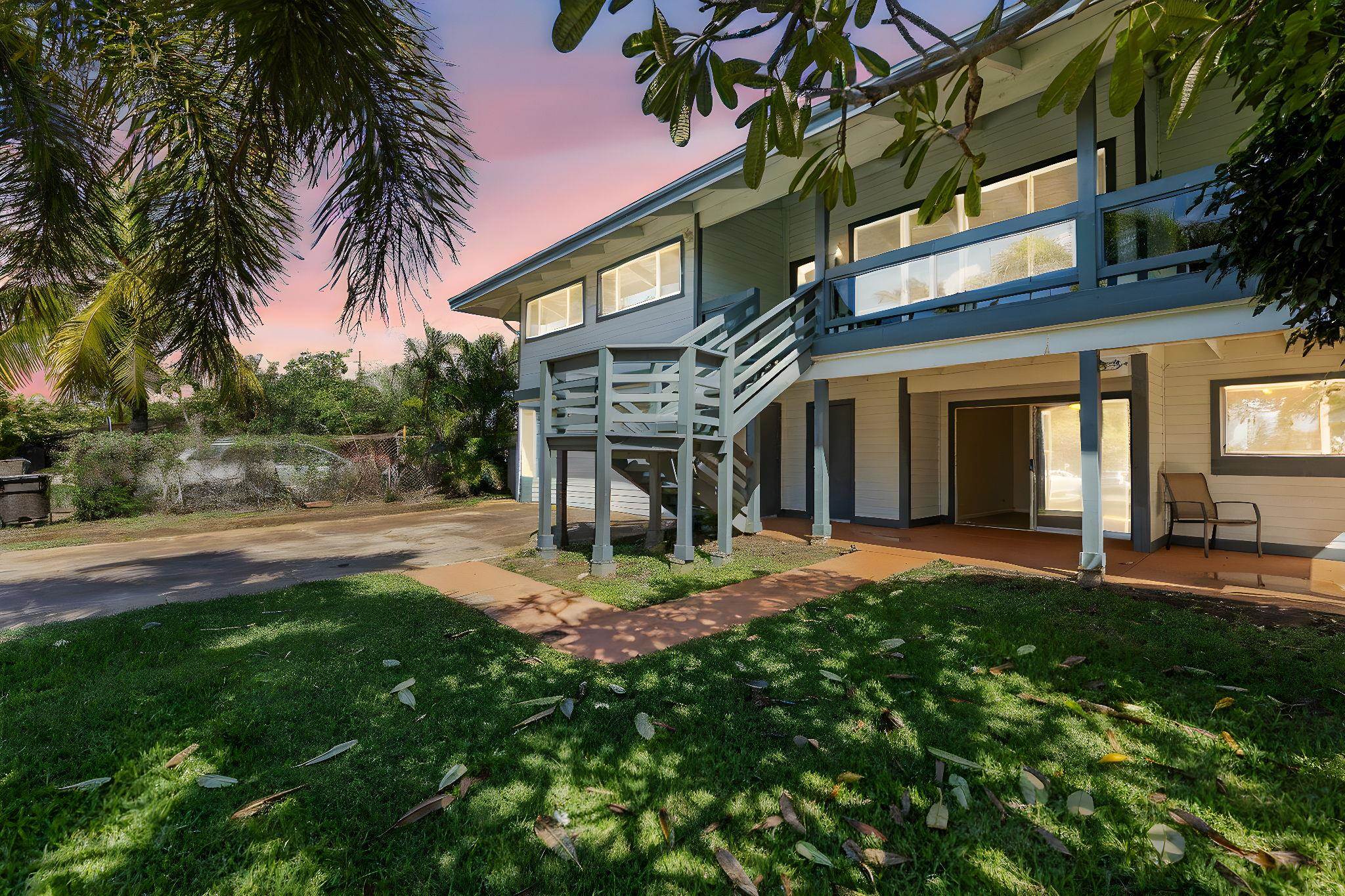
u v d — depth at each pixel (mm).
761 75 1451
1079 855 1891
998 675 3314
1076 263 5621
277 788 2273
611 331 11531
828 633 4078
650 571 6180
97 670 3490
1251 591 5172
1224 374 7188
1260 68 1801
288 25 1430
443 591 5410
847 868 1845
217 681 3273
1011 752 2482
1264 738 2578
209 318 2334
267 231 2291
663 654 3686
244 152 1866
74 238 2141
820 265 7938
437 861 1887
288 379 22375
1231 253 3309
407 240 2020
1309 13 1434
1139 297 5109
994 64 5676
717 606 4816
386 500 14023
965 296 6441
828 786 2270
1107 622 4254
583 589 5418
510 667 3482
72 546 8555
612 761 2451
